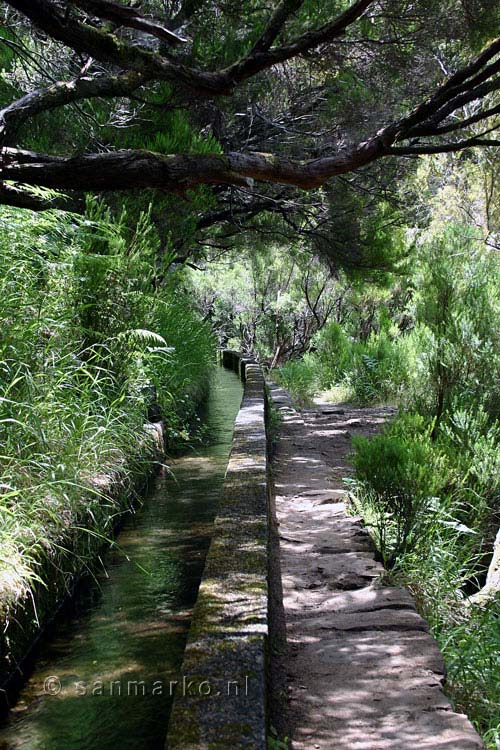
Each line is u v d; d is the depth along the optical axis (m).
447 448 7.54
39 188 5.32
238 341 25.67
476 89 4.34
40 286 6.25
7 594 3.51
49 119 7.66
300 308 22.67
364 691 3.27
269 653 3.04
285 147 10.87
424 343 9.38
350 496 6.54
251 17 5.76
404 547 5.50
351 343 17.25
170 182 3.71
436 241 9.84
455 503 6.52
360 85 9.27
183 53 5.09
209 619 2.96
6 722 3.15
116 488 5.59
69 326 6.20
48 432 4.95
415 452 6.08
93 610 4.25
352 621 4.02
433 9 5.90
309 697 3.22
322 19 5.95
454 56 7.54
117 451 5.86
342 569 4.84
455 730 2.93
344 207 12.22
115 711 3.21
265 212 13.86
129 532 5.57
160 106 4.50
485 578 6.54
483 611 5.08
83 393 5.60
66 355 5.57
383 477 5.62
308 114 10.41
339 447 9.41
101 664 3.62
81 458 5.13
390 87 8.95
